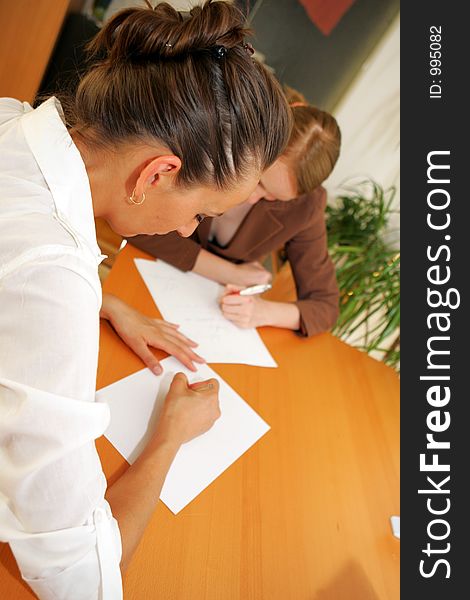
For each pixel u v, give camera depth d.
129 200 0.75
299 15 2.12
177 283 1.43
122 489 0.84
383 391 1.43
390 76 2.27
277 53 2.21
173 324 1.29
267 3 2.10
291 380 1.33
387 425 1.33
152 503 0.85
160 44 0.68
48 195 0.68
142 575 0.84
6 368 0.60
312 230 1.61
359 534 1.06
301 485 1.09
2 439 0.62
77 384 0.62
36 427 0.60
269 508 1.02
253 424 1.16
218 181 0.73
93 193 0.75
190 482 0.99
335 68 2.25
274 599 0.89
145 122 0.68
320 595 0.93
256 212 1.55
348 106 2.35
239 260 1.69
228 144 0.71
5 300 0.61
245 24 0.74
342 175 2.54
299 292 1.62
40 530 0.64
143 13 0.69
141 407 1.05
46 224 0.65
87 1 1.89
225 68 0.69
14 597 0.74
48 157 0.69
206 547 0.91
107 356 1.12
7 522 0.65
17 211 0.65
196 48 0.68
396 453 1.26
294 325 1.49
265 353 1.37
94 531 0.66
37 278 0.61
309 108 1.30
